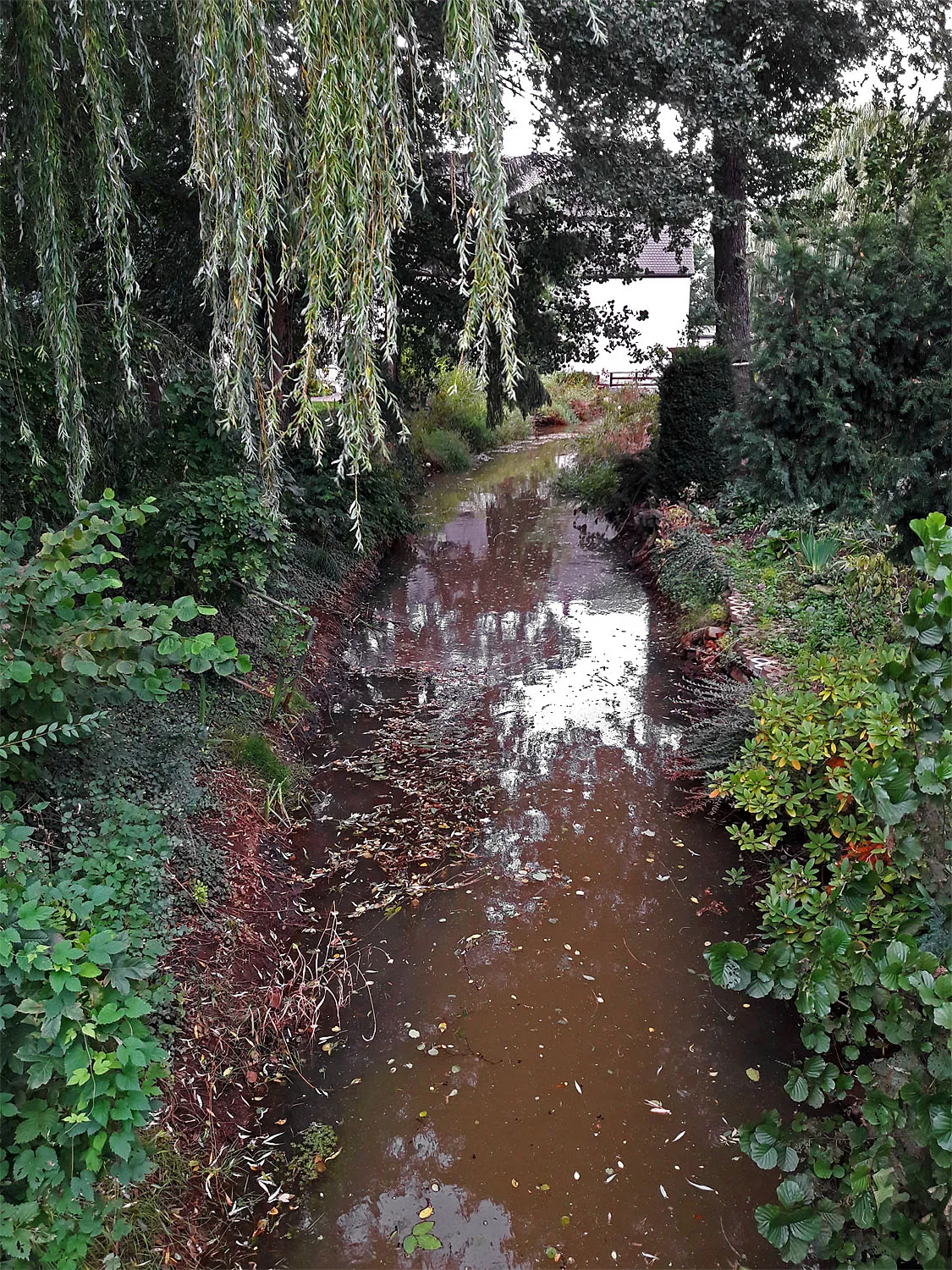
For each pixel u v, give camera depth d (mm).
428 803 4594
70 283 3289
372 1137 2680
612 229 8688
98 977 1812
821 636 5203
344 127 2564
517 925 3652
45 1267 1718
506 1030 3104
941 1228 1778
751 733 4230
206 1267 2264
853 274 4797
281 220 3039
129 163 4234
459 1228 2398
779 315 4887
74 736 2441
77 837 2859
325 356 2959
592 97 6520
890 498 4785
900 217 4996
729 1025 3105
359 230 2613
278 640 5621
